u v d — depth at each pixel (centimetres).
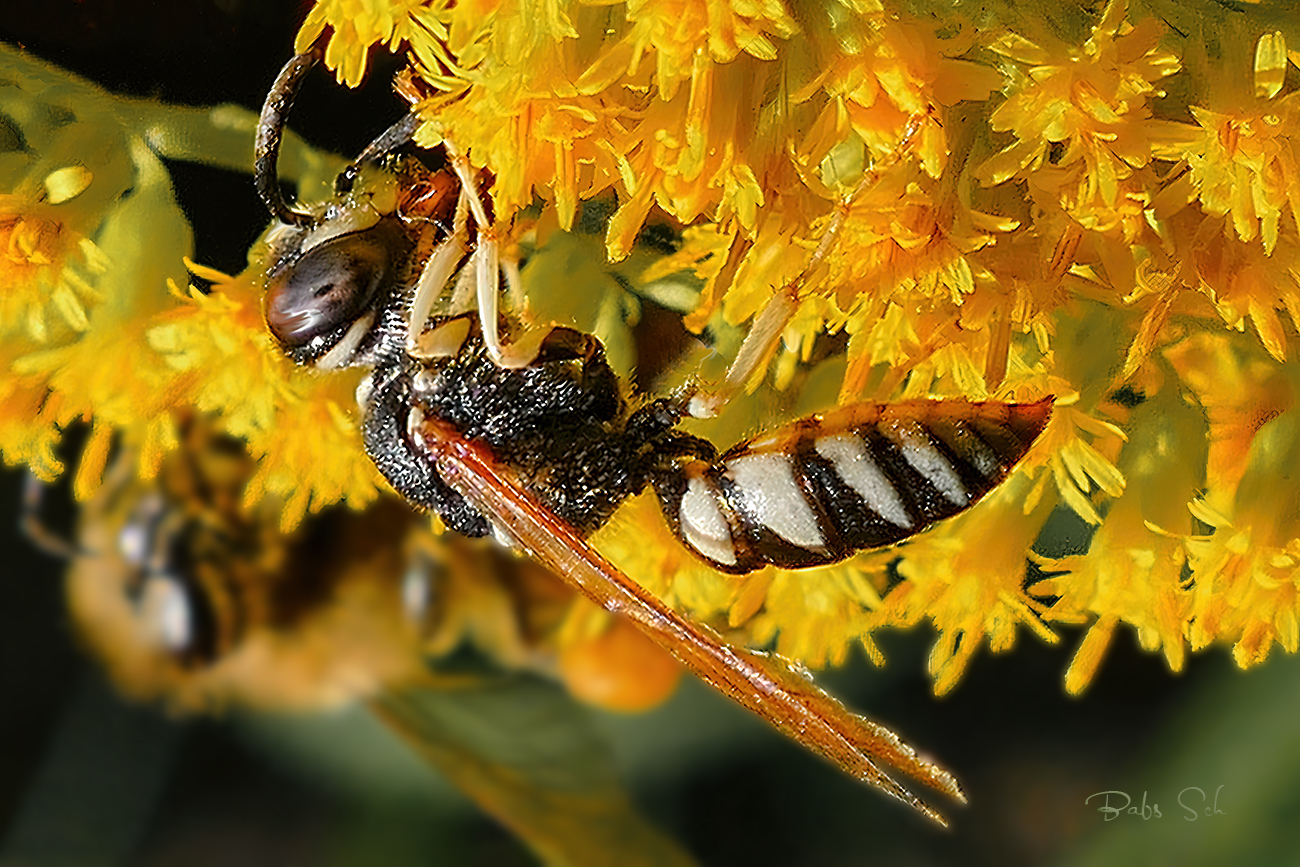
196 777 11
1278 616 9
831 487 9
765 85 9
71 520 10
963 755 11
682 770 11
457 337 9
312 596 10
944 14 9
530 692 10
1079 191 9
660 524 10
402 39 9
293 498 10
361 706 11
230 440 10
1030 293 9
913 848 11
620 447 9
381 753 11
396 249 9
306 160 9
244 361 10
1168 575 10
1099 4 9
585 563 9
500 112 9
